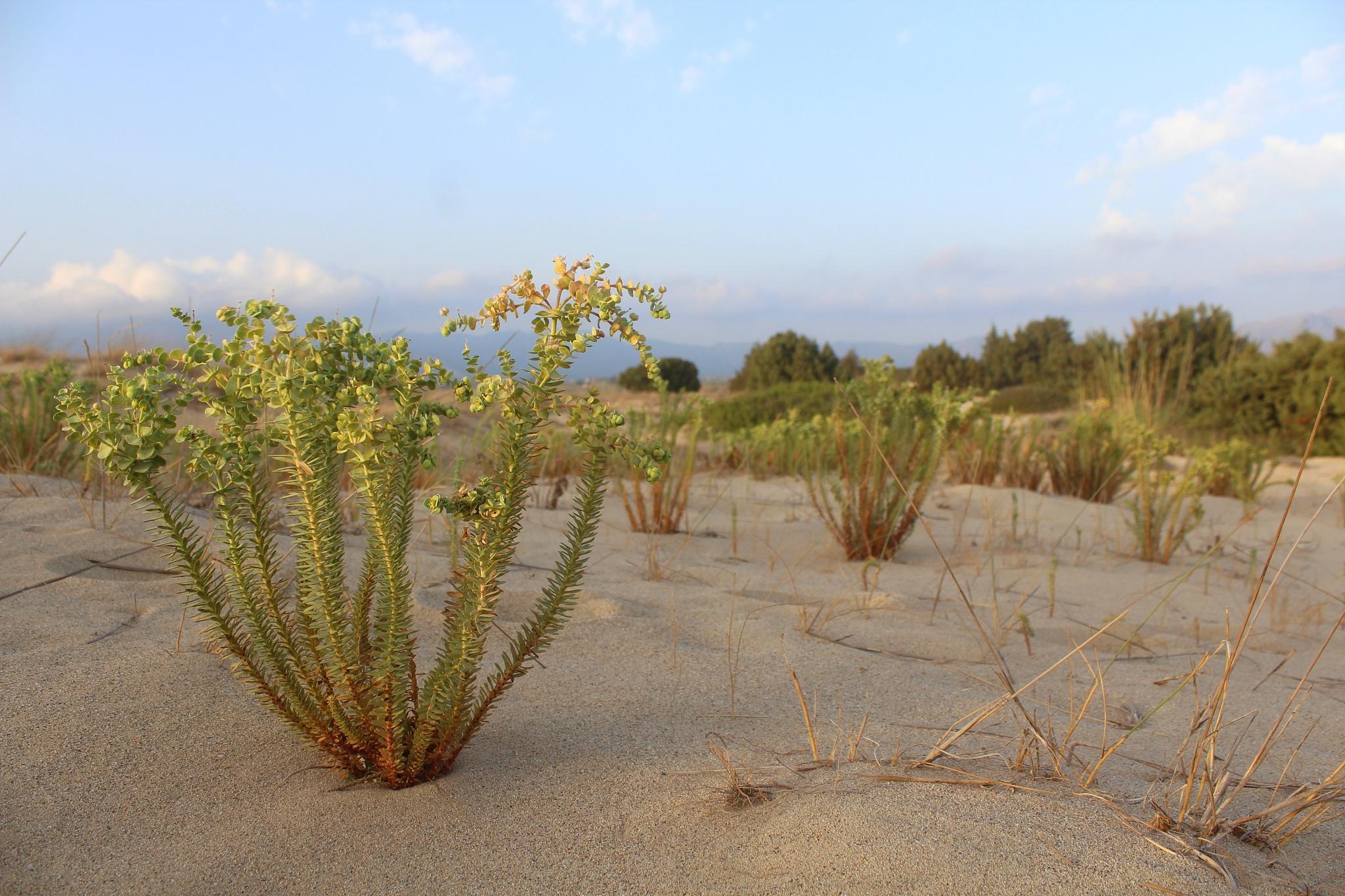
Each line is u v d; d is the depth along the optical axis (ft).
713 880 5.28
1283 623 13.64
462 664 6.12
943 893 5.01
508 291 5.82
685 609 11.86
